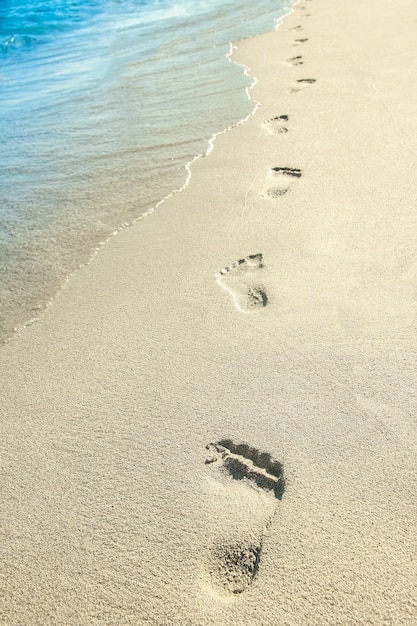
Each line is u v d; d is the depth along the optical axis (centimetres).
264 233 251
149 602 123
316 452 149
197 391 175
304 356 179
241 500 141
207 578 126
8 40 771
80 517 144
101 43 727
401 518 130
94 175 344
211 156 346
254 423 161
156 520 140
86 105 478
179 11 905
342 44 529
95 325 216
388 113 350
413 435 148
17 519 146
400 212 243
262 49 577
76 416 175
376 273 209
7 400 187
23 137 417
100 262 258
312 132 348
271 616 116
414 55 450
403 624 111
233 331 197
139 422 169
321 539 129
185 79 518
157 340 201
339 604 116
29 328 222
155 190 316
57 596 128
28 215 306
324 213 255
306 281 213
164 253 254
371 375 167
